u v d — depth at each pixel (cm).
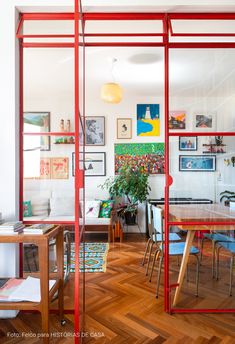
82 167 183
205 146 305
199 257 248
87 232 441
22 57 206
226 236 243
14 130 196
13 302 148
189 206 262
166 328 179
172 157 298
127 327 180
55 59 242
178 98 232
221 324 186
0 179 195
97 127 485
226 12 204
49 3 195
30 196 217
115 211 440
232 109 238
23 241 149
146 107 484
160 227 228
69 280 214
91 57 307
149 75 371
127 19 205
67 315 195
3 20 196
